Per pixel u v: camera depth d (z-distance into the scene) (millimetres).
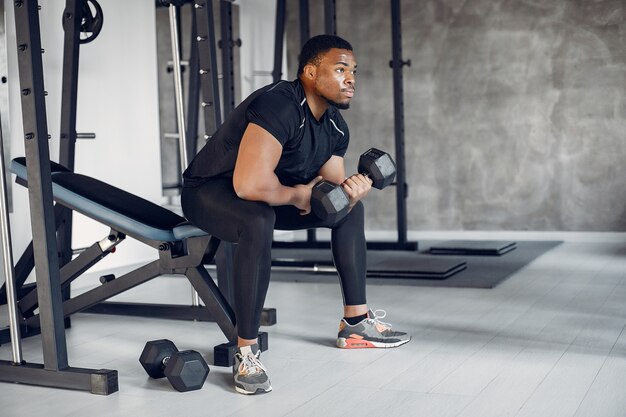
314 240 5754
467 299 3631
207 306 2717
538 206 6031
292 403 2182
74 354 2820
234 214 2371
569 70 5879
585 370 2400
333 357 2666
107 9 4609
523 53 5992
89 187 2754
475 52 6121
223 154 2457
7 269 2430
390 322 3176
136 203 2791
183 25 5543
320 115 2537
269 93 2363
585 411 2023
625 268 4426
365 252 2793
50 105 4184
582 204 5906
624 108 5746
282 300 3758
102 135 4578
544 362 2508
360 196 2508
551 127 5953
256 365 2307
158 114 5043
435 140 6285
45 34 4145
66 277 2875
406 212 5930
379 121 6461
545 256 5094
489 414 2025
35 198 2307
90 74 4492
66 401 2260
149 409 2172
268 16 6465
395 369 2486
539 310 3330
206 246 2645
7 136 3852
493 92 6094
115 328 3248
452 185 6266
